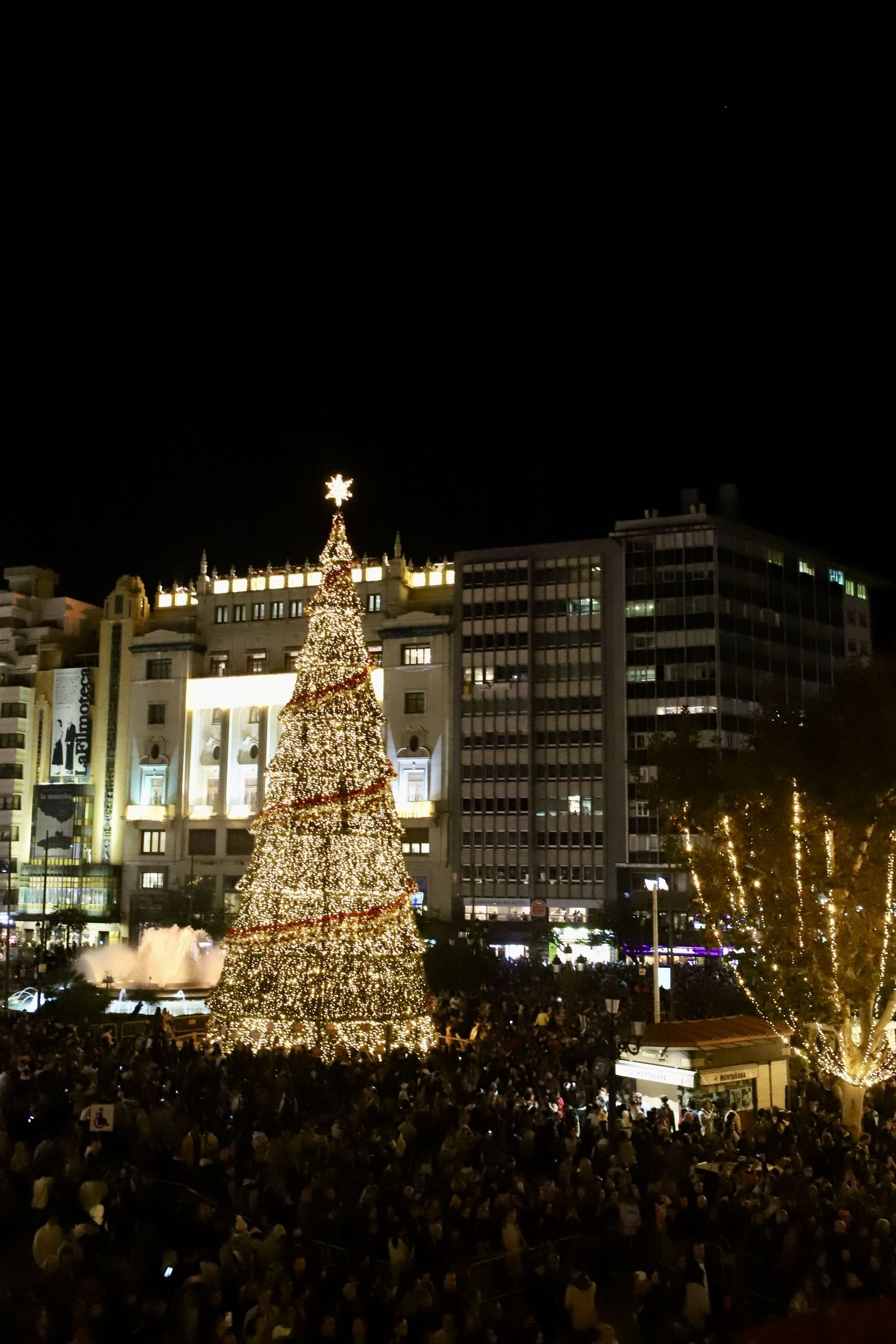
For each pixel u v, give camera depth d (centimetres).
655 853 10988
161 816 12600
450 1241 1812
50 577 14425
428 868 11700
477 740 11756
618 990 4531
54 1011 4494
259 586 13050
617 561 11662
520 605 11850
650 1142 2378
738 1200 2008
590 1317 1592
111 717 13100
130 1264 1555
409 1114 2502
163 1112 2416
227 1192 2005
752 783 3341
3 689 13375
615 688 11450
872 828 3147
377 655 12362
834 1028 3169
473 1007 4706
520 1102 2645
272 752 12450
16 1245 1947
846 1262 1739
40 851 12938
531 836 11419
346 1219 1784
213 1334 1367
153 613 13712
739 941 3381
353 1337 1410
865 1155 2417
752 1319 1814
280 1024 3844
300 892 4022
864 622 12888
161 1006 4981
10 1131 2453
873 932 3125
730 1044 3097
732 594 11438
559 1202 1964
